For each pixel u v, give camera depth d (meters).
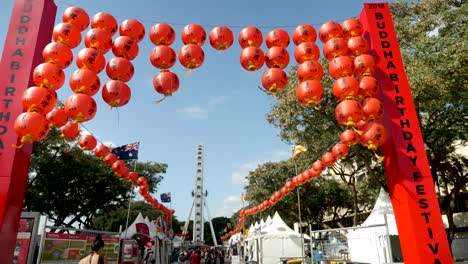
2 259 5.04
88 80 5.23
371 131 5.73
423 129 15.07
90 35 5.51
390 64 6.26
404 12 14.87
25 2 6.23
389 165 5.93
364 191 28.00
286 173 34.06
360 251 13.06
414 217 5.33
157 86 5.65
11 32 5.98
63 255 9.90
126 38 5.69
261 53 5.93
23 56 5.84
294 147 18.09
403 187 5.50
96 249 5.90
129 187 29.56
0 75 5.70
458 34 11.35
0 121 5.48
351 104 5.50
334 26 6.18
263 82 5.99
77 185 26.88
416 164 5.63
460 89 12.37
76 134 8.16
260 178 35.53
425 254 5.15
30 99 5.09
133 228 20.89
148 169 36.22
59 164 23.83
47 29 6.39
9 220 5.24
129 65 5.60
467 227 21.69
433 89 11.56
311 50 5.91
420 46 12.01
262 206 23.08
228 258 54.41
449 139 16.72
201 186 92.69
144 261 19.31
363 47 5.96
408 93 6.09
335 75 5.81
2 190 5.16
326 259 13.11
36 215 8.83
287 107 15.48
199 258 20.34
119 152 17.23
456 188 17.42
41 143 21.36
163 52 5.64
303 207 34.56
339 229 11.38
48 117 5.88
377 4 6.75
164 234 24.73
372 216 13.04
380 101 5.99
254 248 26.27
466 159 18.89
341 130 15.49
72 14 5.59
